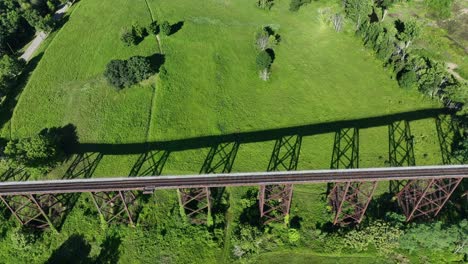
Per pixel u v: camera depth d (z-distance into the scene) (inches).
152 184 1859.0
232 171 2346.2
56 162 2346.2
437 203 2148.1
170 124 2615.7
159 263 1967.3
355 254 1957.4
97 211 2155.5
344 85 2955.2
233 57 3184.1
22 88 2839.6
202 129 2608.3
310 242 2018.9
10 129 2576.3
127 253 2009.1
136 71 2743.6
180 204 2018.9
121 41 3230.8
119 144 2490.2
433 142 2491.4
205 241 2027.6
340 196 2190.0
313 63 3169.3
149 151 2455.7
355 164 2378.2
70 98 2746.1
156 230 2084.2
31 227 2084.2
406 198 2100.1
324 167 2365.9
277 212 2148.1
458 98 2593.5
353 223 2094.0
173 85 2874.0
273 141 2541.8
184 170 2352.4
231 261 1957.4
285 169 2354.8
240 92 2898.6
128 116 2650.1
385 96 2844.5
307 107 2787.9
